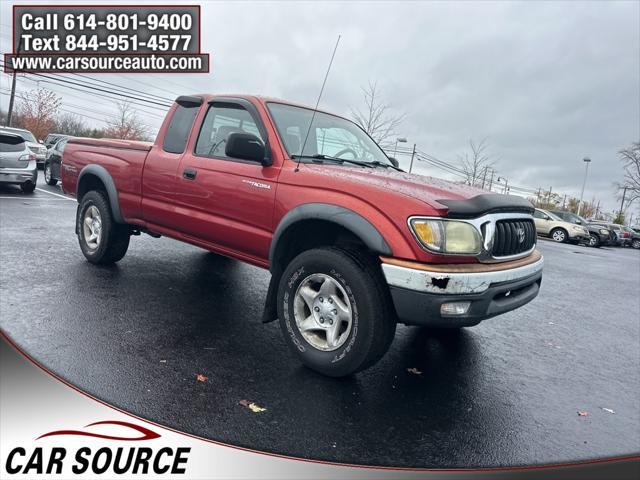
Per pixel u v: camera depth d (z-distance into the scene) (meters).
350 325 3.16
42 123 41.03
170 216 4.59
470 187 3.84
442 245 2.96
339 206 3.25
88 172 5.50
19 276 5.03
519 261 3.55
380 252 3.03
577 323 5.98
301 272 3.39
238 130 4.18
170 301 4.70
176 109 4.86
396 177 3.67
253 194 3.81
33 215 9.45
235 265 6.53
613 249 27.14
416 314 2.96
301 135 4.14
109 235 5.43
